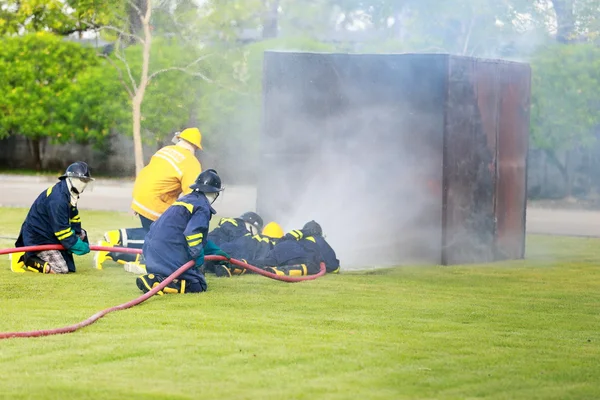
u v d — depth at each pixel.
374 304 15.22
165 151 19.44
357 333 12.62
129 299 15.19
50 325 12.80
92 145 57.31
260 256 18.53
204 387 9.66
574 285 18.19
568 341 12.44
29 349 11.23
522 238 23.30
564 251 25.00
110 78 52.22
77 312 13.84
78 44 56.56
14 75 55.41
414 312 14.51
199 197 16.09
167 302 14.84
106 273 18.36
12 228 26.97
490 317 14.25
